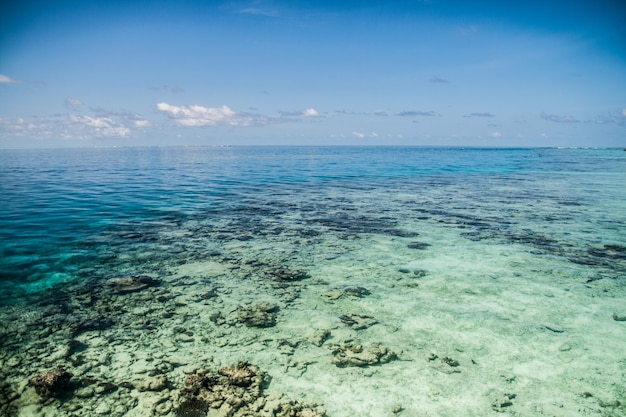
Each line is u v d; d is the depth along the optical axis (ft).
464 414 12.53
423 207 53.72
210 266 27.35
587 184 86.84
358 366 15.20
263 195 66.08
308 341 17.11
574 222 43.47
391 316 19.79
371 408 12.73
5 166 138.21
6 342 16.44
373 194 68.49
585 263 28.45
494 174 118.52
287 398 13.11
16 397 12.86
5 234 35.45
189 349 16.25
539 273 26.37
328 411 12.51
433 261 29.01
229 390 13.44
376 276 25.73
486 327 18.63
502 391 13.73
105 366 14.79
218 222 42.70
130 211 48.80
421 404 12.97
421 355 16.10
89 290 22.48
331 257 29.91
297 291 23.04
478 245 33.47
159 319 18.99
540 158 250.78
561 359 15.87
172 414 12.17
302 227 40.45
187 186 78.89
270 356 15.83
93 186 75.72
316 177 104.99
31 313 19.31
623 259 29.50
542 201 59.98
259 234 37.17
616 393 13.64
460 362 15.61
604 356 16.11
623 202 58.95
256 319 19.19
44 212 46.83
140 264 27.55
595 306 21.06
